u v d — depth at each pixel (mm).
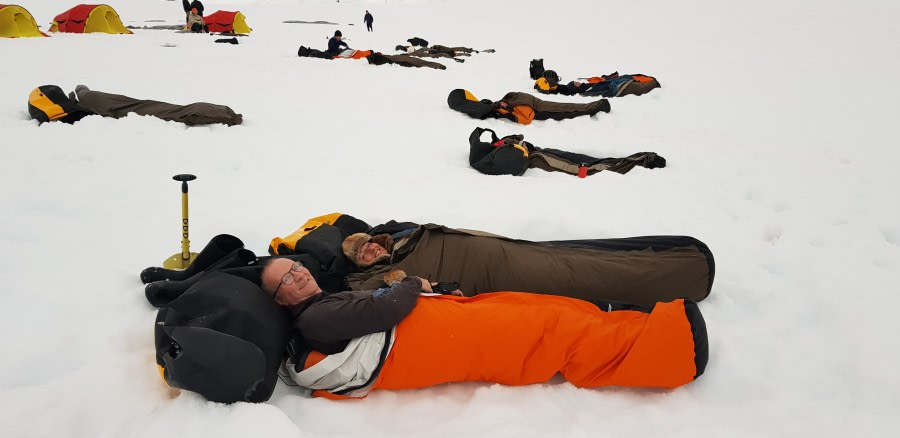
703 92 10781
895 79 11312
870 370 2934
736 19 21250
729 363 3029
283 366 2857
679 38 18250
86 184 5211
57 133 6461
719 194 5684
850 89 10648
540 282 3355
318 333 2732
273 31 24469
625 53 16312
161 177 5555
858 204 5406
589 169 6488
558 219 4742
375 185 5676
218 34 20062
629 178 6078
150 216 4668
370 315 2707
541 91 11047
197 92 9414
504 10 32375
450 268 3461
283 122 7875
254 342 2572
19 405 2463
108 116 7289
